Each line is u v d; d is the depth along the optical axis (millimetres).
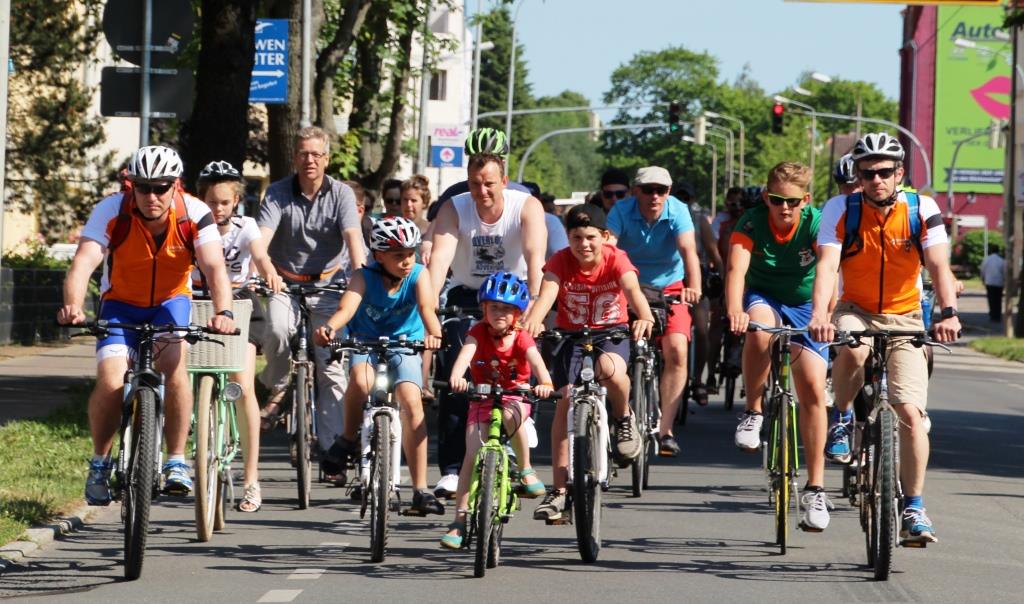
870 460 22203
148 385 21688
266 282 27125
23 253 73062
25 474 30188
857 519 27859
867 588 21266
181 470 22812
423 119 97250
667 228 33594
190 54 64438
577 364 25156
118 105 34938
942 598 20594
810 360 23484
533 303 25391
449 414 26031
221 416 25453
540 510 24484
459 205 26734
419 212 42125
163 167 21453
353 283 24297
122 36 34844
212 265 22125
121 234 22094
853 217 22672
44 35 69938
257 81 57594
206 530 24562
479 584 21328
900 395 22234
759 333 25125
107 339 22188
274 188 30156
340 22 70500
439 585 21219
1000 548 25062
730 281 25109
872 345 22469
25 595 20312
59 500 27547
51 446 34000
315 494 30141
